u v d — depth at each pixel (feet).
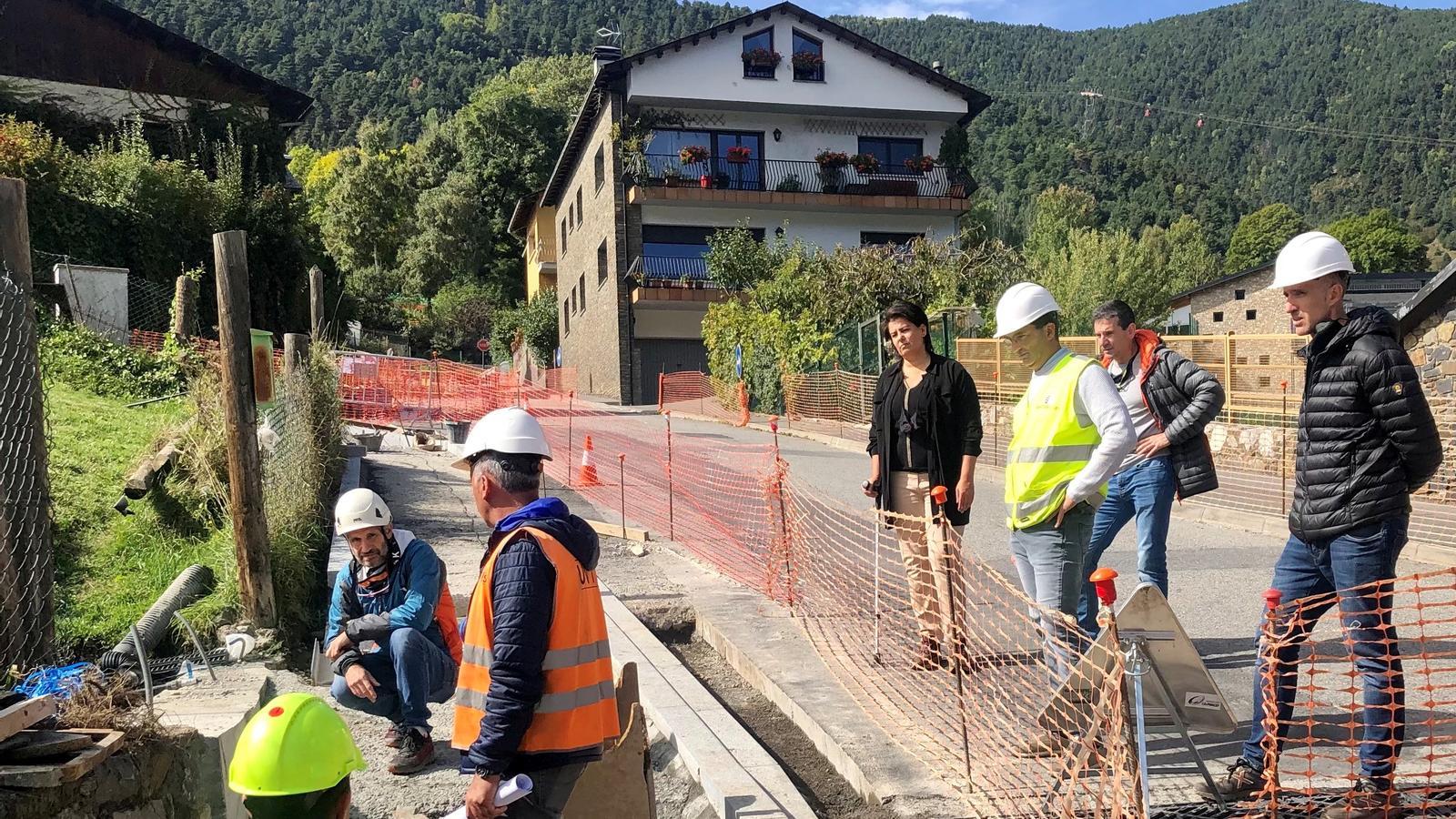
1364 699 11.43
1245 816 11.42
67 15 83.10
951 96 104.83
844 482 43.39
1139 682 9.34
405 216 212.43
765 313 86.38
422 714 14.85
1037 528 13.87
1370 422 11.30
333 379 35.27
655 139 102.63
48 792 9.18
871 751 14.05
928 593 16.97
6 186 12.73
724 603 22.76
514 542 8.59
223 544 21.56
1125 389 16.37
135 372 41.86
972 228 107.96
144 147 72.38
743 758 14.21
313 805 8.07
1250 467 46.65
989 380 63.93
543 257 160.56
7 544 12.59
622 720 9.60
